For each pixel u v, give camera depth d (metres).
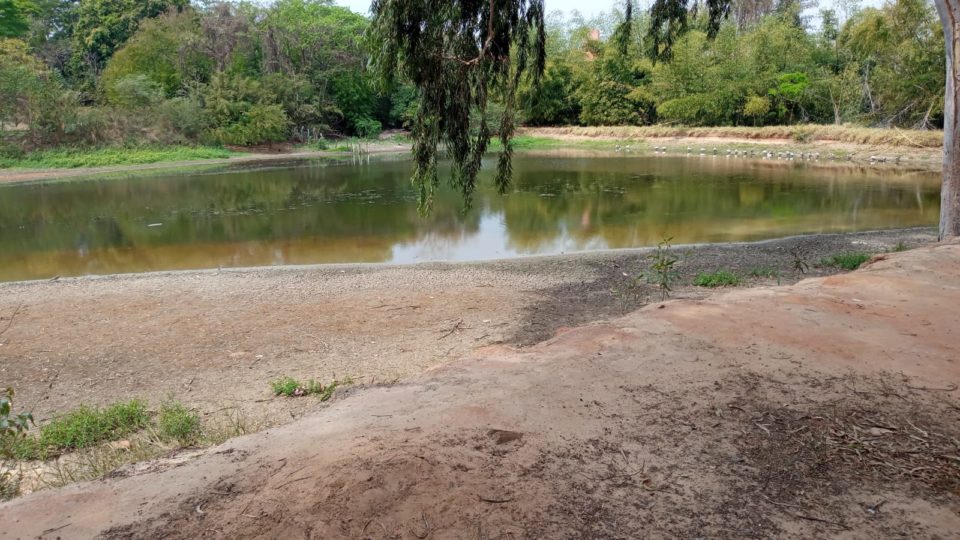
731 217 14.50
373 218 14.73
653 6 8.76
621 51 9.70
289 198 17.91
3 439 4.21
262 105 35.22
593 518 2.41
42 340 6.82
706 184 20.14
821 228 13.10
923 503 2.51
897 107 29.88
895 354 4.00
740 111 37.12
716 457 2.87
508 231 13.19
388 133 44.56
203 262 10.92
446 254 11.20
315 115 39.28
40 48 46.16
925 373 3.72
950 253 6.99
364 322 7.23
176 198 18.19
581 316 7.16
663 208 15.76
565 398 3.42
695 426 3.14
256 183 21.62
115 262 11.02
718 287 8.15
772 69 35.25
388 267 9.89
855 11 35.91
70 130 28.70
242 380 5.64
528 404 3.34
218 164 28.83
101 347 6.59
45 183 22.14
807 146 30.61
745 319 4.70
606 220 14.27
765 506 2.51
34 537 2.37
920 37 28.67
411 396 3.53
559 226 13.63
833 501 2.54
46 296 8.52
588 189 19.20
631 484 2.64
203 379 5.71
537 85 6.77
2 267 10.77
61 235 13.24
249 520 2.36
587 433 3.05
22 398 5.43
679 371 3.77
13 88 27.48
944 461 2.82
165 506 2.52
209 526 2.35
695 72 37.84
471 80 6.22
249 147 35.41
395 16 5.41
